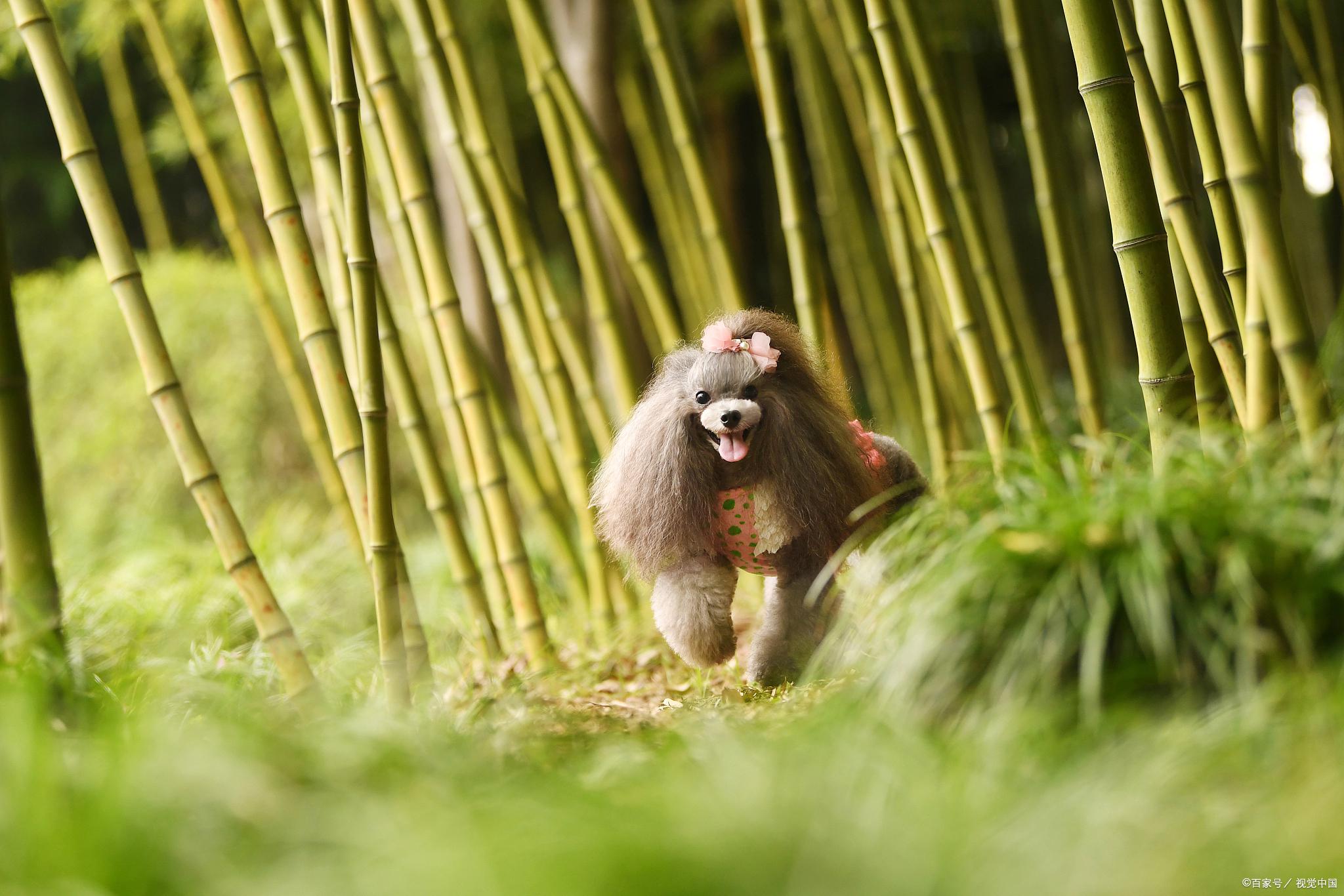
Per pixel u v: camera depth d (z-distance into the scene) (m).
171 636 7.07
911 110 6.54
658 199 13.18
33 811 3.15
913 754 3.74
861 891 2.87
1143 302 5.02
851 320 13.12
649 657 7.42
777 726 4.52
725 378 5.38
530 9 8.02
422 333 7.59
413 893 2.88
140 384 14.12
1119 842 3.06
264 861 3.27
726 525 5.62
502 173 8.17
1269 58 5.25
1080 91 5.05
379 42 6.70
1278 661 3.90
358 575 9.87
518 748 4.43
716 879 2.91
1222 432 4.65
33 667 4.52
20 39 8.05
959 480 5.77
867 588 5.19
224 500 5.45
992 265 7.55
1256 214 4.50
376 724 4.33
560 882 2.84
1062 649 4.05
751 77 14.99
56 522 12.09
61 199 18.69
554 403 8.33
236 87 5.67
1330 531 4.00
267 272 13.80
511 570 7.39
